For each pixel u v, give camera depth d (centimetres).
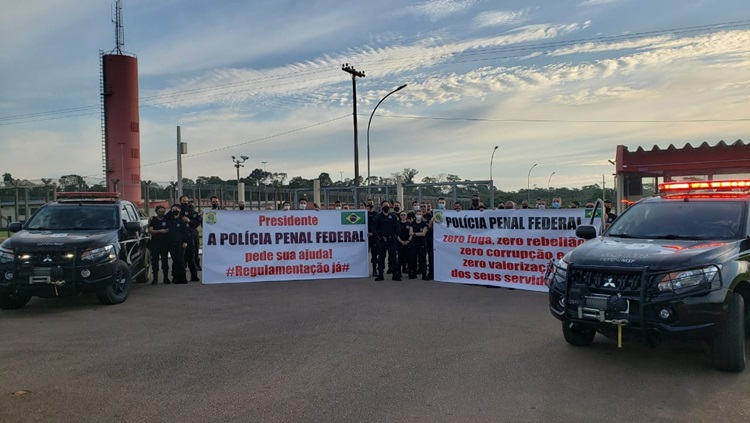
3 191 2314
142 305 959
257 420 436
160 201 2566
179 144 2339
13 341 703
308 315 854
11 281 879
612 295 541
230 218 1255
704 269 521
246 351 644
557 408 454
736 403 459
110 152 4409
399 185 2138
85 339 711
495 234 1152
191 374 557
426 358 606
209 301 995
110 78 4403
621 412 443
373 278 1296
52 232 987
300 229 1288
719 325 515
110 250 952
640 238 638
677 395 480
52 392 506
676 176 1514
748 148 1393
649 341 537
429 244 1298
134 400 484
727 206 641
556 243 1084
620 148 1546
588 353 621
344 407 462
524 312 867
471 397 482
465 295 1040
